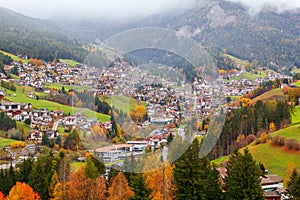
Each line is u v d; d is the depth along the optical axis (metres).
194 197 18.80
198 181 18.92
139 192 15.48
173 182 18.81
